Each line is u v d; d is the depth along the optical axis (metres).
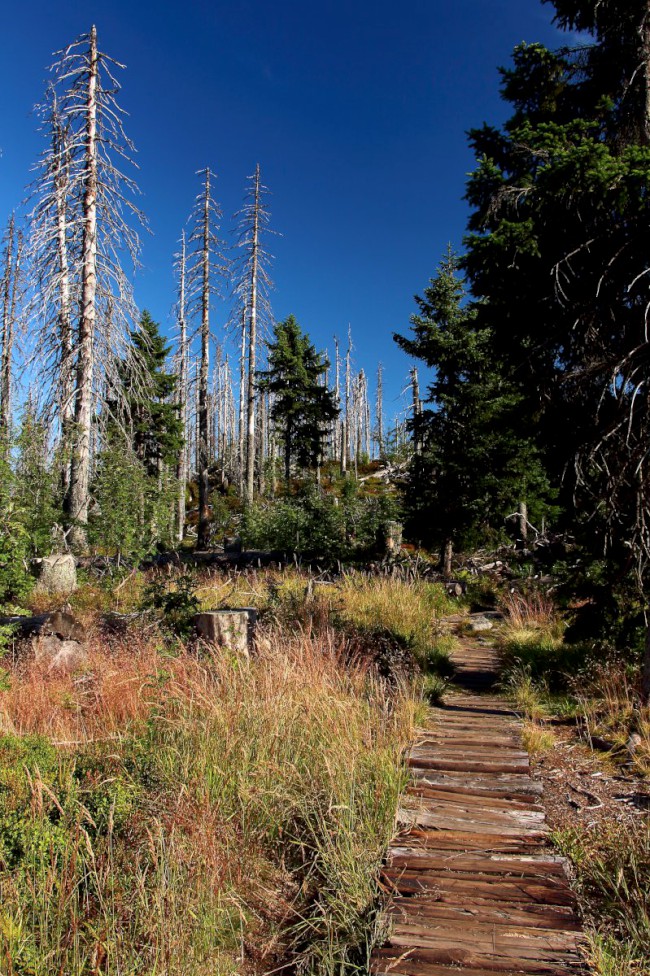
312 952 3.07
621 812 4.29
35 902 2.88
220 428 53.59
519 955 2.87
